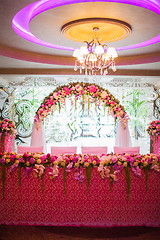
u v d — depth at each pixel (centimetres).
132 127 901
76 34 516
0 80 848
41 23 437
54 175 363
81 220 371
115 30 496
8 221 376
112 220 371
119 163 360
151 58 672
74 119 915
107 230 359
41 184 371
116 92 901
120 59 704
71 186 371
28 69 770
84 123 920
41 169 362
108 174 363
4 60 649
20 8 361
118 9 380
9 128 562
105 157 381
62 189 371
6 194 376
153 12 383
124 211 371
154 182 372
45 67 746
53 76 805
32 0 334
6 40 540
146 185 369
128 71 788
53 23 437
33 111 898
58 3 367
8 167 374
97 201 370
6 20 413
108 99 584
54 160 367
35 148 561
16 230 358
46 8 379
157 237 342
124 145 636
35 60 669
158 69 782
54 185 372
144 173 370
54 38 521
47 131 905
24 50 625
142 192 371
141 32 480
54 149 557
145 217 372
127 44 562
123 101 902
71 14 400
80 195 371
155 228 366
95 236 343
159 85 890
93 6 371
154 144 621
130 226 370
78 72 776
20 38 528
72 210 371
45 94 902
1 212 376
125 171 366
